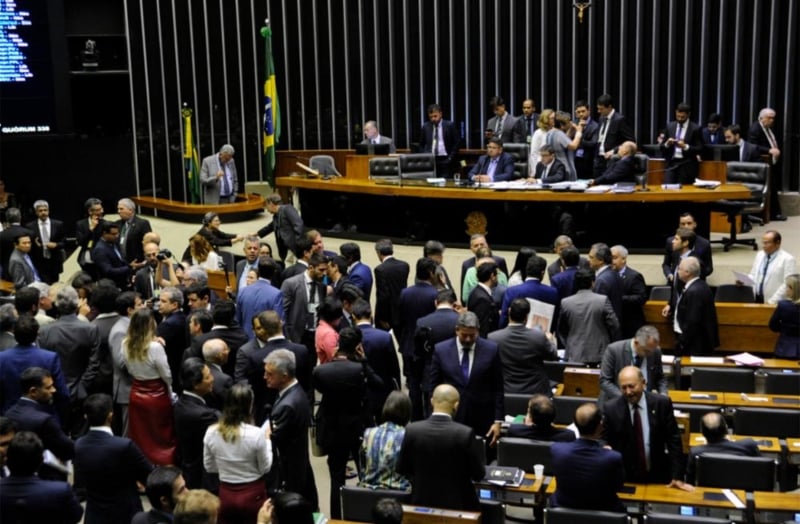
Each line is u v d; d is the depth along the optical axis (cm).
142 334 775
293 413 673
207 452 638
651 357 779
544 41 1866
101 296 827
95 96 1900
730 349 1064
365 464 671
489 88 1903
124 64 1888
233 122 1939
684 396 847
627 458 703
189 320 840
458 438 626
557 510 609
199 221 1712
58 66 1778
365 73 1930
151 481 543
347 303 867
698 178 1484
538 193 1327
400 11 1911
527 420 757
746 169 1441
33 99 1781
